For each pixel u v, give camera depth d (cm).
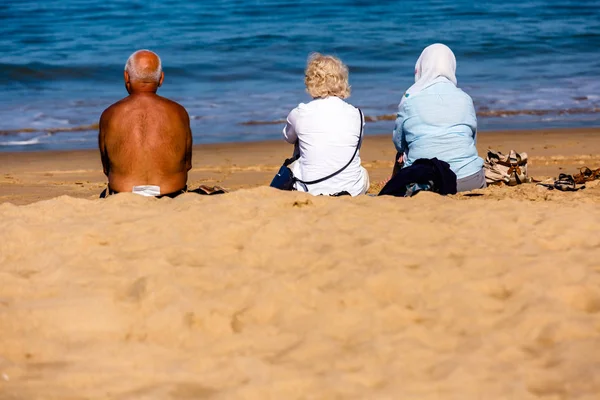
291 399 958
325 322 1151
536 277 1278
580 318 1137
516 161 2314
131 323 1173
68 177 3309
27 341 1113
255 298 1227
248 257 1402
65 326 1159
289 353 1070
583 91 5469
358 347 1076
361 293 1226
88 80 6038
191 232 1532
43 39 7744
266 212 1642
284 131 2033
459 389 966
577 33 7962
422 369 1020
